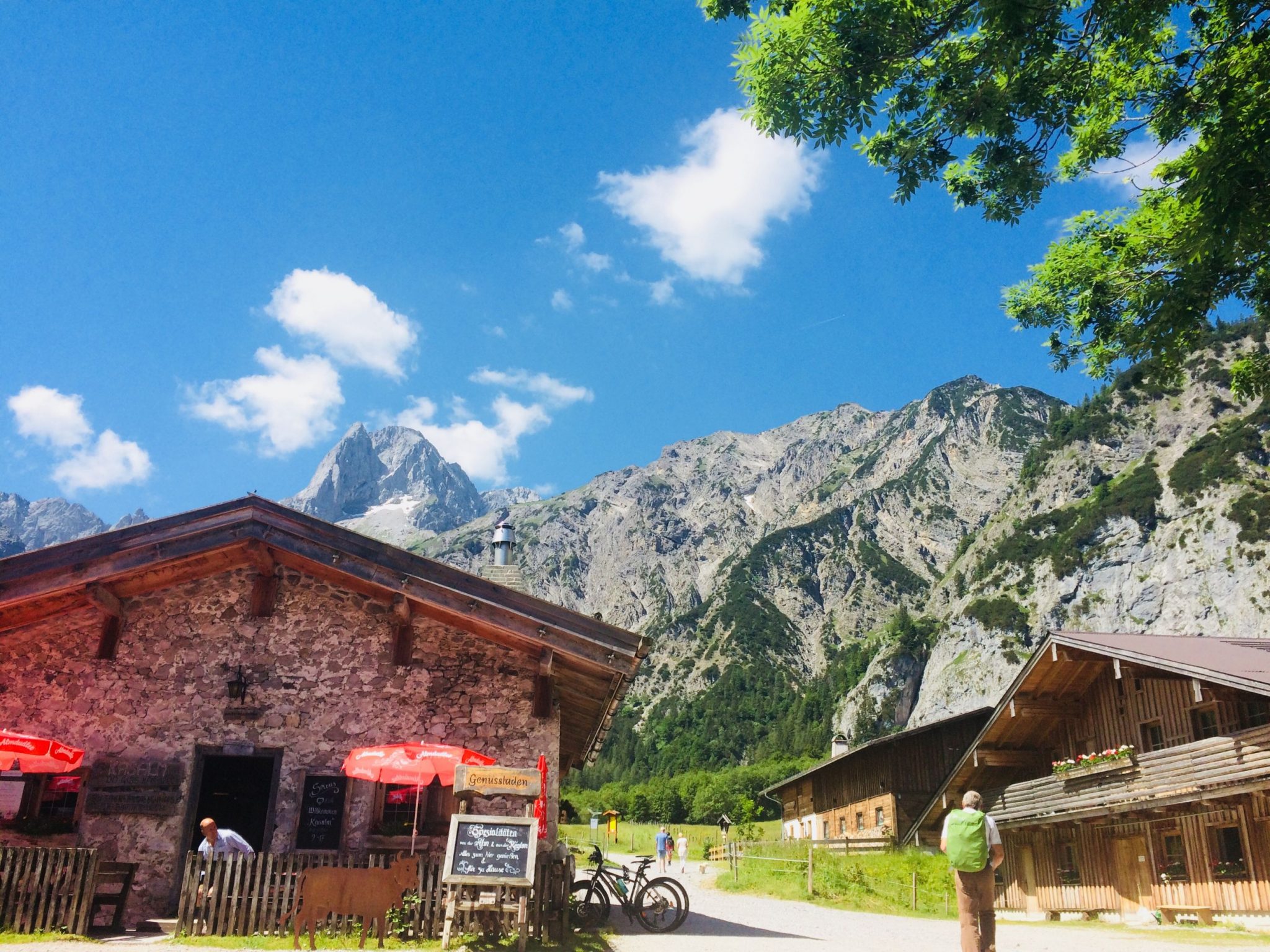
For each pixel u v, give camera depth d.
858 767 45.41
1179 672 17.94
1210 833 18.78
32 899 10.66
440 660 14.34
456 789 10.93
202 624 14.31
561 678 15.09
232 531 13.73
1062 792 22.84
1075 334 13.45
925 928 17.12
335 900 10.27
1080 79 10.64
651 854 58.06
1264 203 9.28
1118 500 146.88
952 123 10.79
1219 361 160.25
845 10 10.09
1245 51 9.83
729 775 129.75
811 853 25.50
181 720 13.80
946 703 154.00
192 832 13.32
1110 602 136.12
